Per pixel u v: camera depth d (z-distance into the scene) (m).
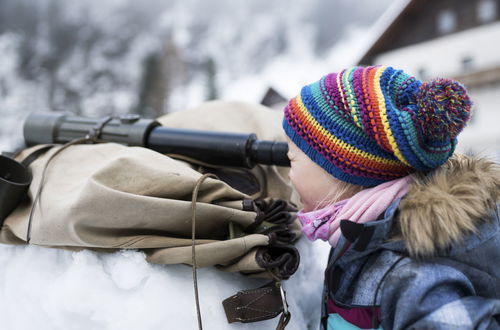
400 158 0.62
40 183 0.72
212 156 0.83
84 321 0.65
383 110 0.61
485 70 10.92
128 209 0.62
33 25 40.00
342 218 0.66
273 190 0.90
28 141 0.96
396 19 13.82
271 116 1.04
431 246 0.57
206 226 0.68
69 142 0.85
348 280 0.66
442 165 0.66
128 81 30.31
